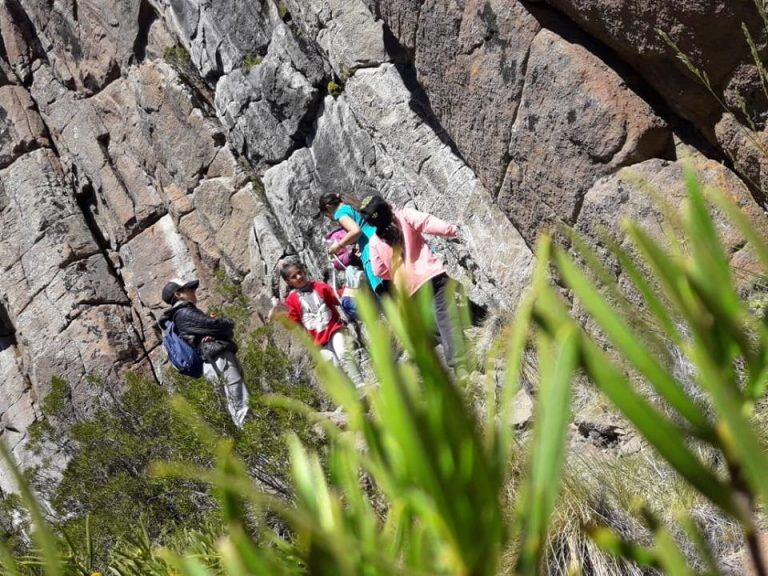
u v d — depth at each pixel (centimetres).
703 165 505
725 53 451
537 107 611
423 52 730
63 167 1775
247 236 1424
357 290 34
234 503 33
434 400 30
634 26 496
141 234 1645
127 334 1631
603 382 30
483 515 30
